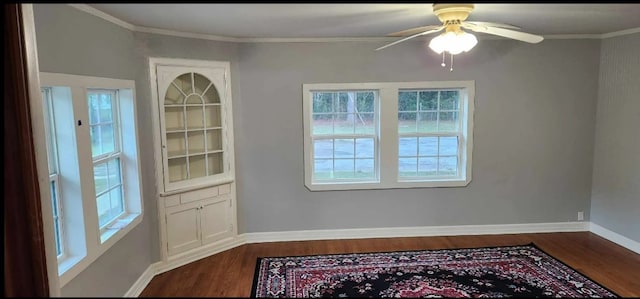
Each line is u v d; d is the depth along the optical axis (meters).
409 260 4.15
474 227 4.93
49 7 2.55
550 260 4.11
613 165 4.56
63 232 2.87
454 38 2.91
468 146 4.76
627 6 2.99
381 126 4.68
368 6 2.87
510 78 4.67
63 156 2.82
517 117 4.74
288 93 4.55
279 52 4.48
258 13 3.08
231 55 4.38
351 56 4.54
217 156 4.45
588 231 4.95
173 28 3.74
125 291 3.41
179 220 4.11
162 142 3.91
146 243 3.82
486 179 4.84
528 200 4.90
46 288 2.52
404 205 4.84
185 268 4.05
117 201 3.61
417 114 4.83
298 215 4.77
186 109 4.16
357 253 4.37
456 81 4.65
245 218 4.71
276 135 4.61
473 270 3.89
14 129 2.31
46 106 2.76
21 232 2.36
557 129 4.78
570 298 3.34
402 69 4.60
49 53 2.56
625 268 3.90
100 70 3.10
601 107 4.69
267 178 4.67
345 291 3.51
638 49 4.16
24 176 2.36
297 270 3.96
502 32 3.13
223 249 4.50
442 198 4.86
